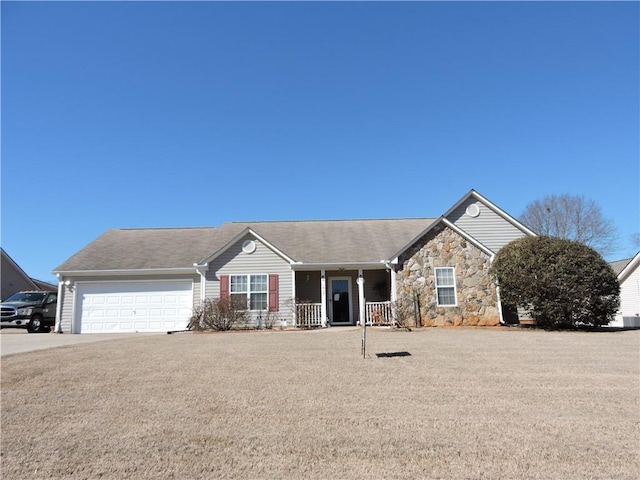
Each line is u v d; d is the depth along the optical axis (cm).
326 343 1143
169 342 1238
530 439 480
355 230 2347
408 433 502
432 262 1764
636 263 2677
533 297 1545
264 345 1126
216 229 2488
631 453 442
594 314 1526
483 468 414
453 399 627
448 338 1230
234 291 1930
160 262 2053
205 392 682
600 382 715
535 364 853
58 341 1449
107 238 2369
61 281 2025
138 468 427
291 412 580
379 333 1394
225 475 409
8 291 3138
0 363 920
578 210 3712
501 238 2095
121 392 691
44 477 414
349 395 652
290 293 1930
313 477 403
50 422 561
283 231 2352
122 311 2003
